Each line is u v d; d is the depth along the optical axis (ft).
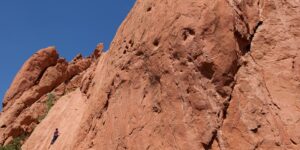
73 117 63.36
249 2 35.40
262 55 33.35
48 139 65.05
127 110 37.50
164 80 34.24
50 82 93.56
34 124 85.20
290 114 30.35
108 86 42.91
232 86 31.12
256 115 30.17
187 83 32.24
